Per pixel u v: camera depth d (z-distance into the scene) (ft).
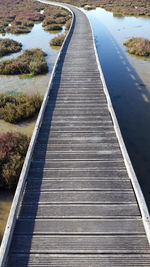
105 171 15.70
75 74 33.04
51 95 27.07
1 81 41.45
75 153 17.56
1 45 61.36
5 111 29.86
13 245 11.15
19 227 12.01
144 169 20.26
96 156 17.15
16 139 23.07
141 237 11.35
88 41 51.85
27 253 10.80
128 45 57.93
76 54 42.78
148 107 30.19
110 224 12.03
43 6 147.02
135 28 77.92
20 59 49.44
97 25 87.20
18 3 166.40
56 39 63.16
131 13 103.40
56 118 22.40
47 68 45.60
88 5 150.20
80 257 10.58
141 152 22.22
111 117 22.13
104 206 13.07
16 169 19.44
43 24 91.71
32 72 44.04
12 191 18.80
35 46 63.00
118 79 39.60
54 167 16.22
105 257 10.56
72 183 14.76
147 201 17.57
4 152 21.07
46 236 11.52
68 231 11.73
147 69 43.24
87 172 15.66
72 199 13.57
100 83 29.60
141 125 26.45
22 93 35.53
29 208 13.08
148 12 102.99
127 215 12.48
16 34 80.38
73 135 19.76
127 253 10.70
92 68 35.12
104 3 149.28
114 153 17.42
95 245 11.05
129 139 24.14
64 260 10.48
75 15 93.09
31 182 14.94
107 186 14.44
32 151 17.29
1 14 121.08
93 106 24.26
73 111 23.52
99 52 55.11
